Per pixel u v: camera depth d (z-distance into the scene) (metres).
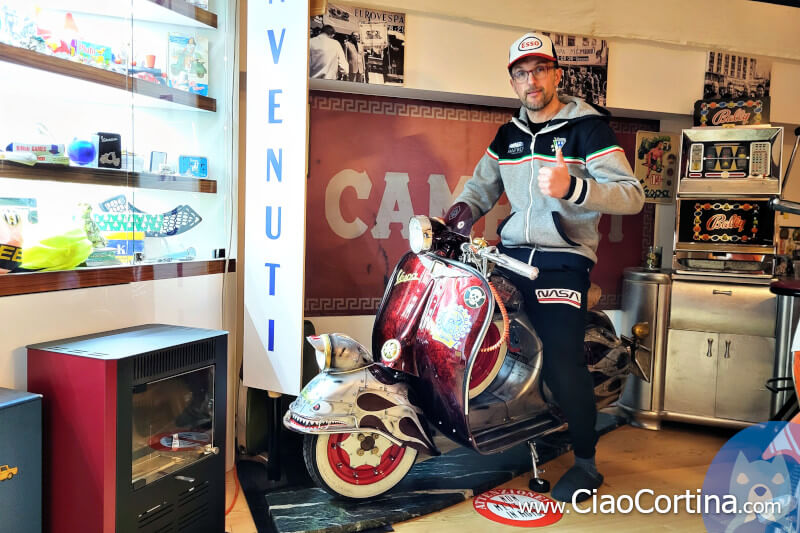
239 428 2.84
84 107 2.31
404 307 2.37
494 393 2.51
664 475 2.84
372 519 2.24
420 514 2.35
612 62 3.65
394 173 3.56
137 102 2.37
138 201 2.38
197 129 2.63
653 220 4.17
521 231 2.89
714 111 3.58
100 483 1.69
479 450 2.32
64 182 1.96
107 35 2.22
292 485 2.54
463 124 3.68
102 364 1.67
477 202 3.17
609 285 4.11
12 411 1.57
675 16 3.70
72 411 1.72
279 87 2.40
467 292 2.20
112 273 2.12
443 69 3.35
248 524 2.24
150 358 1.80
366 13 3.19
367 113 3.48
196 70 2.58
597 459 3.04
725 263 3.38
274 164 2.42
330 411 2.17
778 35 3.93
